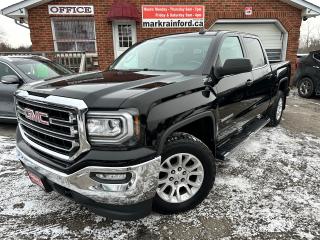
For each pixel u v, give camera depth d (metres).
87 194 2.09
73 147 2.09
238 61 2.88
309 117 6.71
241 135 3.97
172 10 10.68
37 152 2.44
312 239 2.36
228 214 2.69
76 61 10.41
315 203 2.88
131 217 2.17
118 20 10.38
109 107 1.99
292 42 11.52
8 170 3.67
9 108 5.31
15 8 9.76
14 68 5.29
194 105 2.51
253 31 11.54
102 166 2.00
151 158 2.10
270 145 4.57
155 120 2.13
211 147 2.95
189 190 2.70
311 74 9.08
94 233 2.45
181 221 2.59
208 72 2.95
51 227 2.54
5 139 4.94
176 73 2.98
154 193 2.19
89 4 10.22
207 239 2.37
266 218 2.63
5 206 2.86
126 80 2.59
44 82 2.71
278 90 5.43
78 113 2.00
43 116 2.26
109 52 10.75
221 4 10.86
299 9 11.17
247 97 3.80
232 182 3.29
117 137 2.00
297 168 3.70
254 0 10.95
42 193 3.10
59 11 10.16
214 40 3.32
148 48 3.74
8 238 2.40
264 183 3.28
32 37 10.33
